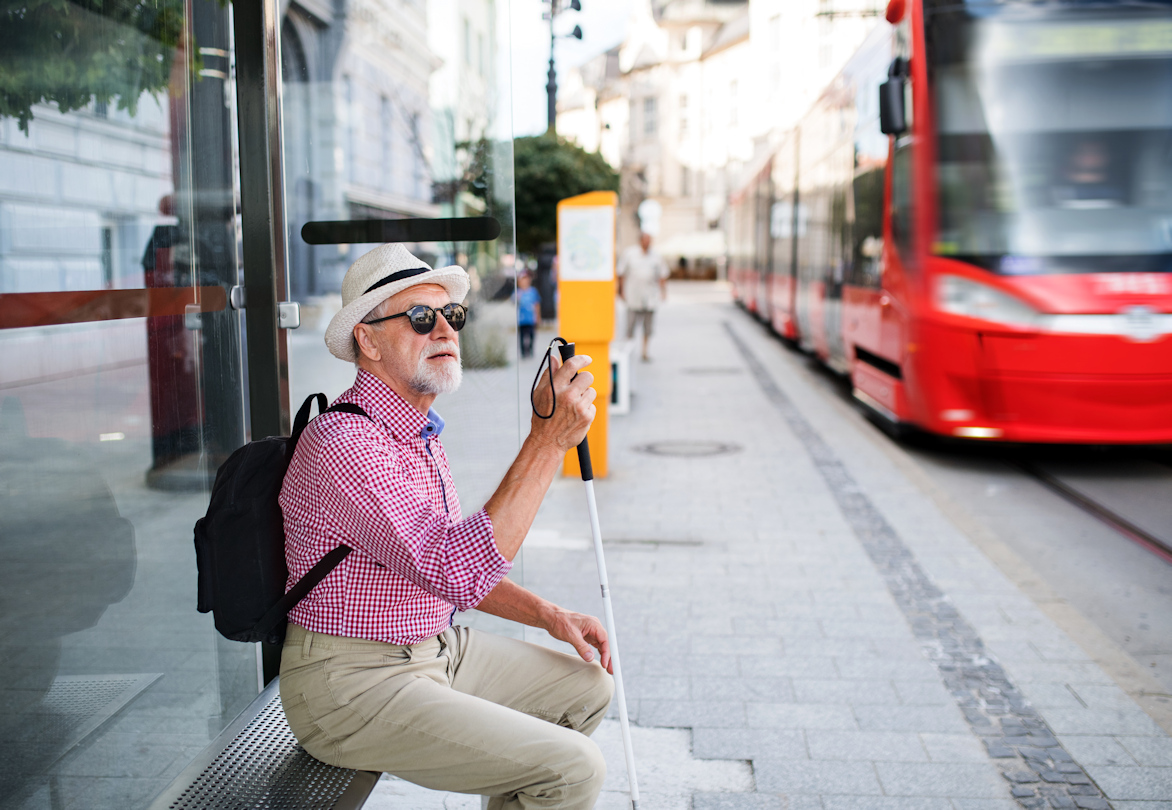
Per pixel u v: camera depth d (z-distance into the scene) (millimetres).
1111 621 4637
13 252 2277
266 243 3014
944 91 7445
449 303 2352
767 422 10180
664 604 4859
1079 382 6918
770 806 3064
